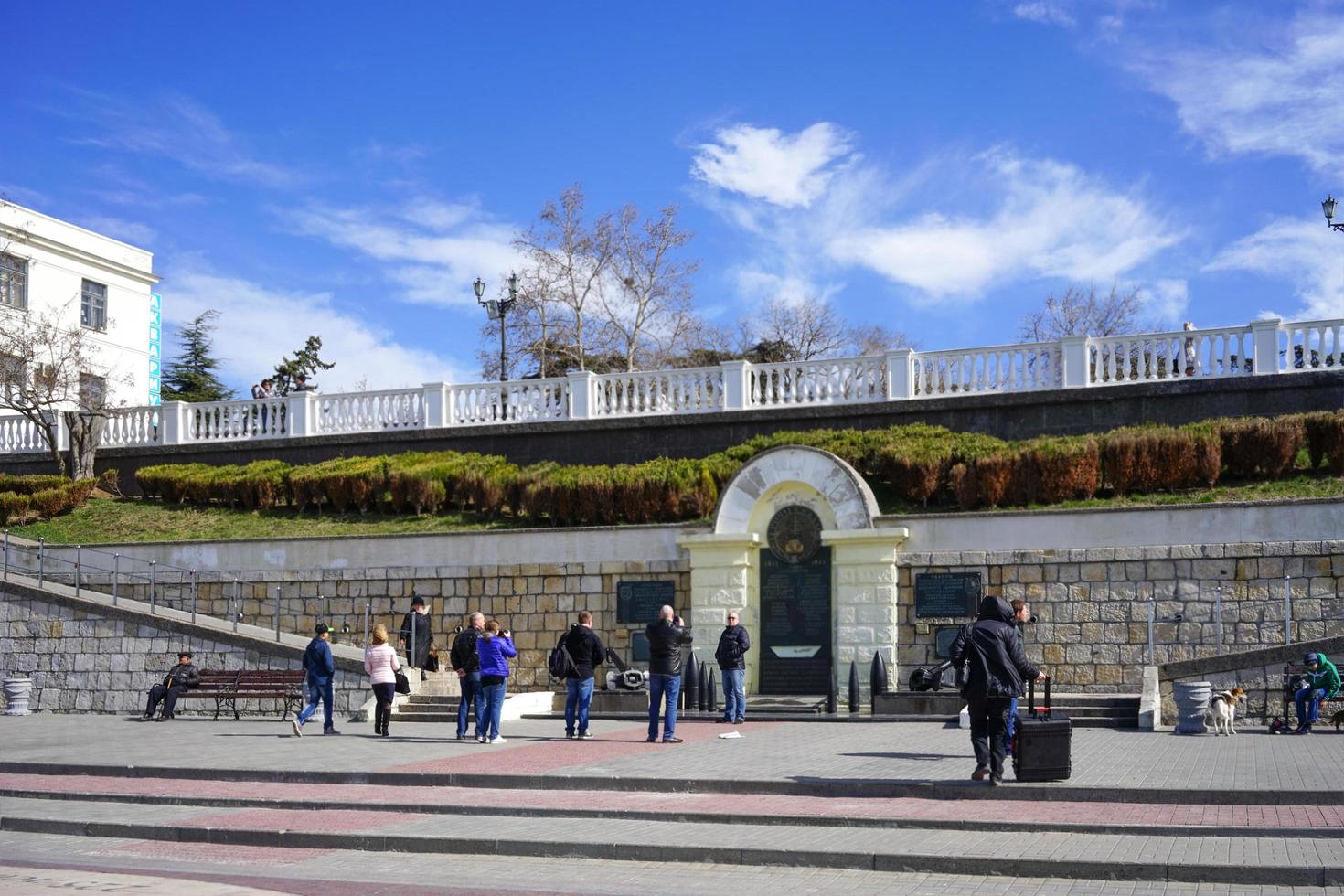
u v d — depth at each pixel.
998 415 27.12
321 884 10.52
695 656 24.45
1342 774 13.81
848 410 28.16
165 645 25.92
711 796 14.11
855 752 16.80
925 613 23.59
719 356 56.25
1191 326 28.08
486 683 19.28
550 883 10.51
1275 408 25.19
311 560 27.83
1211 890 9.86
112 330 49.97
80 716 25.45
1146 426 25.73
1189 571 22.11
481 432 31.05
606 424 29.88
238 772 16.30
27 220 46.38
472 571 26.61
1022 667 13.56
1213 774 13.95
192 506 32.41
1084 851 10.91
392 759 17.14
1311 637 21.30
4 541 30.58
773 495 24.97
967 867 10.69
